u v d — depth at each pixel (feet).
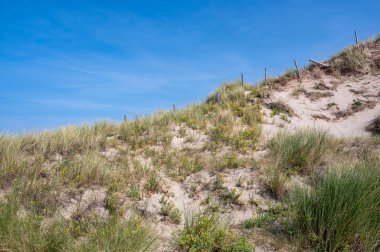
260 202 23.67
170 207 22.68
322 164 28.07
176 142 36.35
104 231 17.33
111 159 29.84
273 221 20.86
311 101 53.26
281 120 47.06
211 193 25.38
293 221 19.58
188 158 30.83
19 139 29.96
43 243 16.08
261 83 59.36
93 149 30.99
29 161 26.99
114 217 19.54
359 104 51.16
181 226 21.30
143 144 33.91
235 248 17.17
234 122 43.45
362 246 16.83
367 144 32.19
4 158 25.94
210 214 22.59
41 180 23.85
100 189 24.17
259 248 18.17
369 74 57.06
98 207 22.30
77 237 18.24
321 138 32.19
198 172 28.37
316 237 17.38
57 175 24.98
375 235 16.94
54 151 29.81
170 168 28.94
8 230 16.70
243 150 32.89
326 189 19.15
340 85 56.24
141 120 41.34
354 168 20.98
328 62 62.28
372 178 19.76
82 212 21.54
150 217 22.00
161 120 42.32
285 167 27.91
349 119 49.34
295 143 30.01
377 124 45.55
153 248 17.42
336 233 17.17
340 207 17.80
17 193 21.74
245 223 20.97
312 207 19.10
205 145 34.53
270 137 37.19
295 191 21.27
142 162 29.86
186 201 24.61
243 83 59.93
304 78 59.06
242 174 27.61
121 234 16.93
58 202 22.03
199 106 50.90
